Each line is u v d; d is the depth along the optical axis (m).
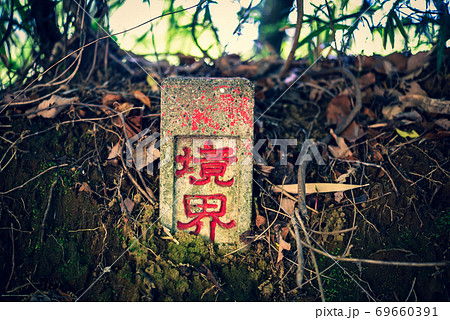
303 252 0.62
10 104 0.67
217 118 0.61
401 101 0.73
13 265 0.60
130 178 0.65
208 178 0.62
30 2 0.75
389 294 0.60
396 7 0.69
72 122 0.67
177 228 0.62
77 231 0.62
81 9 0.76
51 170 0.64
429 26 0.74
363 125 0.71
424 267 0.61
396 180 0.66
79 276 0.60
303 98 0.79
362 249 0.62
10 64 0.77
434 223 0.63
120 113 0.66
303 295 0.60
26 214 0.62
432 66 0.75
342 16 0.72
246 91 0.61
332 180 0.66
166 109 0.61
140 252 0.60
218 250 0.62
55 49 0.79
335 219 0.64
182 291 0.59
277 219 0.64
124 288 0.59
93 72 0.81
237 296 0.59
